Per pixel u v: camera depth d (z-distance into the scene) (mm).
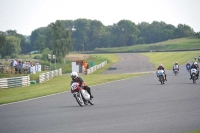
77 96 36312
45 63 197375
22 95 53531
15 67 108438
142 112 30750
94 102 40062
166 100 39562
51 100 44312
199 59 149125
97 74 111875
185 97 42062
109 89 57281
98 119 27562
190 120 26000
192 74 64750
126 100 41000
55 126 25016
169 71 109062
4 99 48844
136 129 23062
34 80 92062
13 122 27641
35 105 39500
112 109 33375
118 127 23922
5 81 75250
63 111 33156
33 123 26703
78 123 25984
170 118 27109
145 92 50250
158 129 22922
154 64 156750
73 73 36812
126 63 173250
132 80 77125
